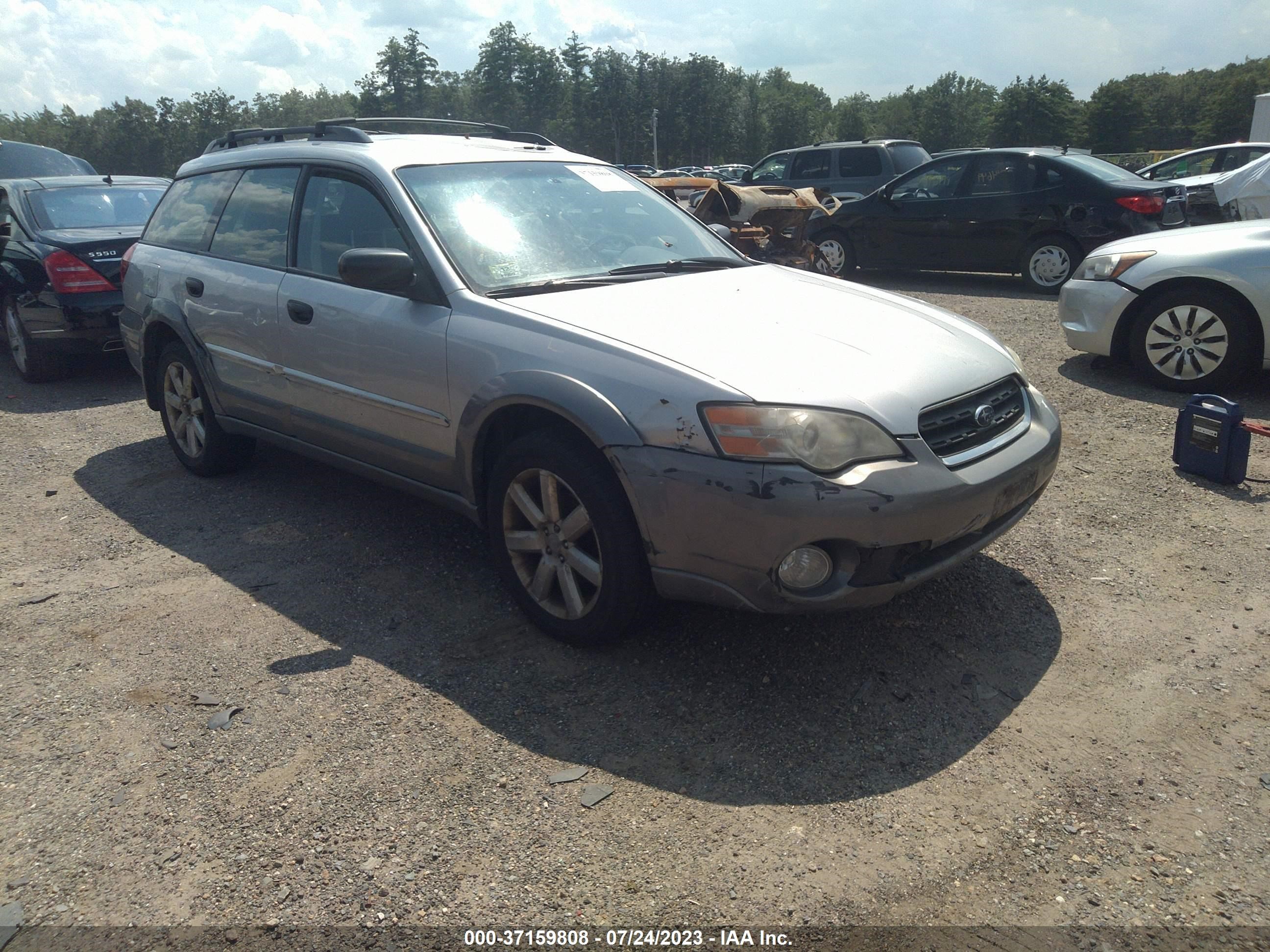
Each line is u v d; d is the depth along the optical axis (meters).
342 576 3.91
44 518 4.69
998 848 2.30
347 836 2.40
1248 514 4.20
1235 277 5.75
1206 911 2.09
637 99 109.94
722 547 2.73
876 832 2.37
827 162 15.25
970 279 12.02
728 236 4.62
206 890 2.24
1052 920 2.09
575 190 4.20
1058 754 2.65
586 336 3.07
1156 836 2.33
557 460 3.04
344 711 2.94
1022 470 3.04
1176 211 9.84
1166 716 2.80
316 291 3.98
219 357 4.60
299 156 4.35
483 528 3.54
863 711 2.88
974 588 3.63
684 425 2.75
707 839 2.36
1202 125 102.50
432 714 2.92
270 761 2.71
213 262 4.66
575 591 3.19
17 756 2.77
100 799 2.57
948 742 2.72
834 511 2.63
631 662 3.18
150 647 3.38
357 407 3.84
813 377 2.82
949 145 118.88
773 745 2.72
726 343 3.01
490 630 3.43
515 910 2.15
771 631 3.35
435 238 3.62
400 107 111.19
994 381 3.18
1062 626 3.34
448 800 2.52
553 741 2.77
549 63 113.75
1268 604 3.41
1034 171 10.39
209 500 4.86
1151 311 6.16
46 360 7.59
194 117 129.25
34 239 7.59
